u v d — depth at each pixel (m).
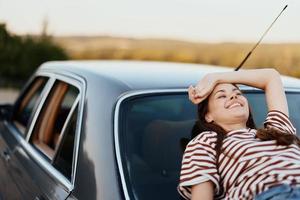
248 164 2.19
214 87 2.49
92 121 2.63
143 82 2.93
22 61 15.94
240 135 2.32
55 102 3.39
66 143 2.83
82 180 2.44
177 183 2.44
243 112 2.43
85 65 3.52
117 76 3.00
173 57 17.78
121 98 2.72
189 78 3.13
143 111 2.71
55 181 2.69
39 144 3.33
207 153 2.26
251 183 2.14
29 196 2.90
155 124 2.70
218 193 2.23
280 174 2.12
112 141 2.49
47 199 2.62
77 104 2.91
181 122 2.84
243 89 3.09
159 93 2.84
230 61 14.59
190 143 2.33
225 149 2.26
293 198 2.02
